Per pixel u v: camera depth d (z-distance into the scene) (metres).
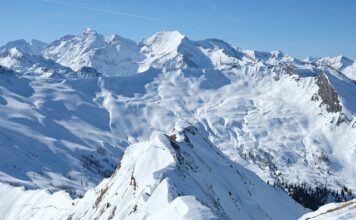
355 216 54.06
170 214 60.53
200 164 124.25
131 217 82.81
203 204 60.56
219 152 170.75
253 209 134.50
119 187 111.69
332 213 60.28
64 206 163.12
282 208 171.00
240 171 168.12
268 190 177.62
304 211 187.75
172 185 84.19
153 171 103.56
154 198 84.25
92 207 122.06
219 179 130.88
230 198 121.38
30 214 187.62
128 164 123.25
